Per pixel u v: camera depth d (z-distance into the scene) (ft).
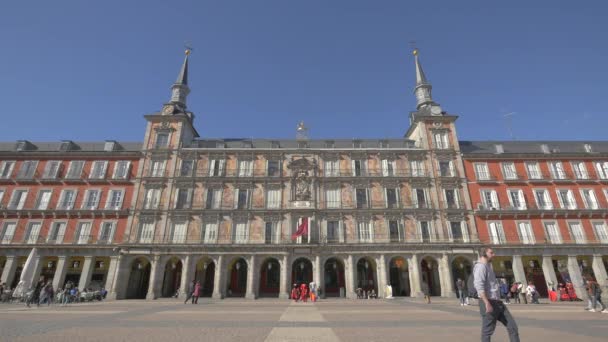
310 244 139.03
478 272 23.39
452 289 134.41
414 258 138.31
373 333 36.19
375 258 139.33
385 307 79.46
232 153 160.04
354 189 153.28
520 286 104.22
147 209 145.69
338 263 152.25
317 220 146.10
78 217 146.61
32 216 146.20
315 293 117.50
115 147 165.89
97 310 69.67
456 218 147.64
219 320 49.67
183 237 142.61
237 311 67.46
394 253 139.23
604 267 138.51
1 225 144.56
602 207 148.87
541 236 143.95
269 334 35.60
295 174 154.10
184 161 158.51
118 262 137.28
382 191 153.07
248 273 136.98
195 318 52.70
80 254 140.15
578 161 158.51
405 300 116.57
